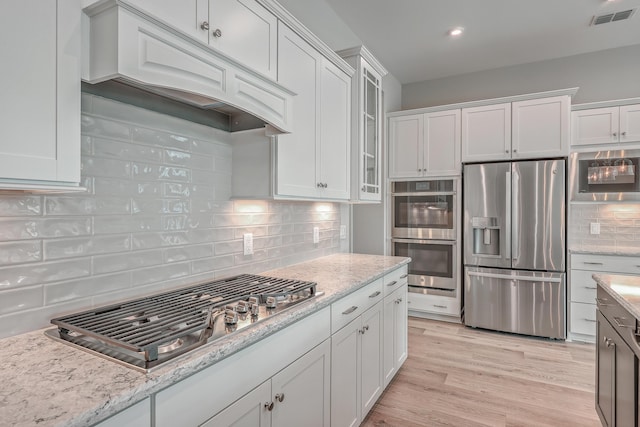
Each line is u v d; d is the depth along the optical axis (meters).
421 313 3.99
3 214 1.04
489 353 3.00
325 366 1.54
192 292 1.45
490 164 3.51
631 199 3.31
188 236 1.62
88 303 1.24
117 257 1.33
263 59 1.58
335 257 2.75
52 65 0.90
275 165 1.72
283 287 1.54
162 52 1.07
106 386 0.77
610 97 3.70
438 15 3.08
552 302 3.27
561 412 2.15
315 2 2.73
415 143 3.96
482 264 3.56
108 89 1.30
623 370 1.55
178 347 0.96
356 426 1.84
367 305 1.98
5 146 0.80
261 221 2.08
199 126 1.67
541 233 3.30
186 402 0.89
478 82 4.29
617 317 1.63
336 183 2.30
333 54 2.19
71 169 0.94
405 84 4.66
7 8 0.81
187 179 1.61
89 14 1.00
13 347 0.98
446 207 3.78
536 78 4.02
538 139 3.39
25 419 0.66
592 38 3.47
